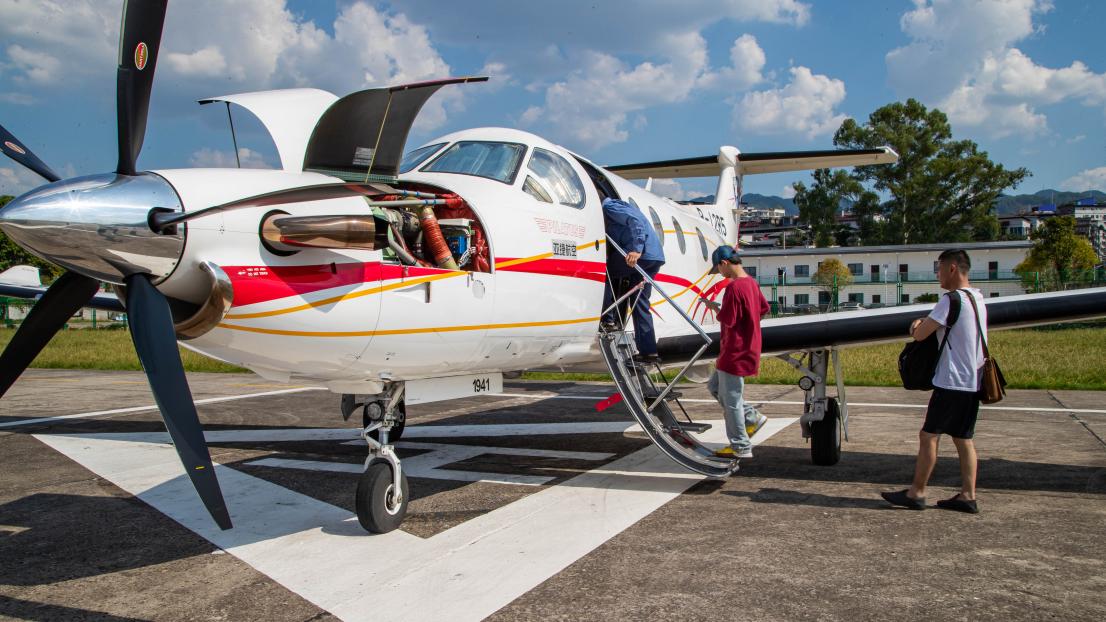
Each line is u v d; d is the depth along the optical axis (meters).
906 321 5.11
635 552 3.62
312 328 3.64
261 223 3.49
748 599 2.99
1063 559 3.40
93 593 3.27
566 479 5.29
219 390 11.95
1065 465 5.38
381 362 4.04
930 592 3.03
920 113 52.91
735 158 11.12
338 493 5.02
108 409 9.59
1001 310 5.09
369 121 4.16
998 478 5.02
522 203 4.82
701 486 5.00
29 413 9.23
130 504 4.81
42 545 3.97
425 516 4.38
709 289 8.70
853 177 56.16
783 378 11.85
